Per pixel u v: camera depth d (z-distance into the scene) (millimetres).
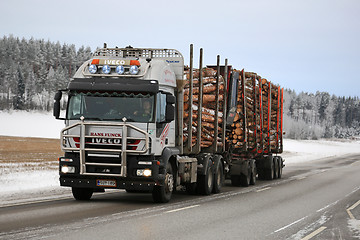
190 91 17062
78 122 13805
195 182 18359
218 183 19797
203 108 18891
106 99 13922
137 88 13789
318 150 110375
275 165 29391
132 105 13859
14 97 196125
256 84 25562
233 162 23234
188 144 17156
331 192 20609
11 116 168125
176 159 15742
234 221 11531
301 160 62594
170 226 10359
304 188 22672
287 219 12227
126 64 14461
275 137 30500
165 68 15258
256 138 24953
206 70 19688
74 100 14047
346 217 12898
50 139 90250
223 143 20859
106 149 13703
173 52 16484
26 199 15094
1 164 31203
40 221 10422
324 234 10117
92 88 13852
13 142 71688
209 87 19484
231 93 22297
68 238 8461
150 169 13789
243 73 23141
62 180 14172
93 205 13836
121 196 17234
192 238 9039
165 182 14961
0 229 9312
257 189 21906
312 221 12008
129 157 13898
